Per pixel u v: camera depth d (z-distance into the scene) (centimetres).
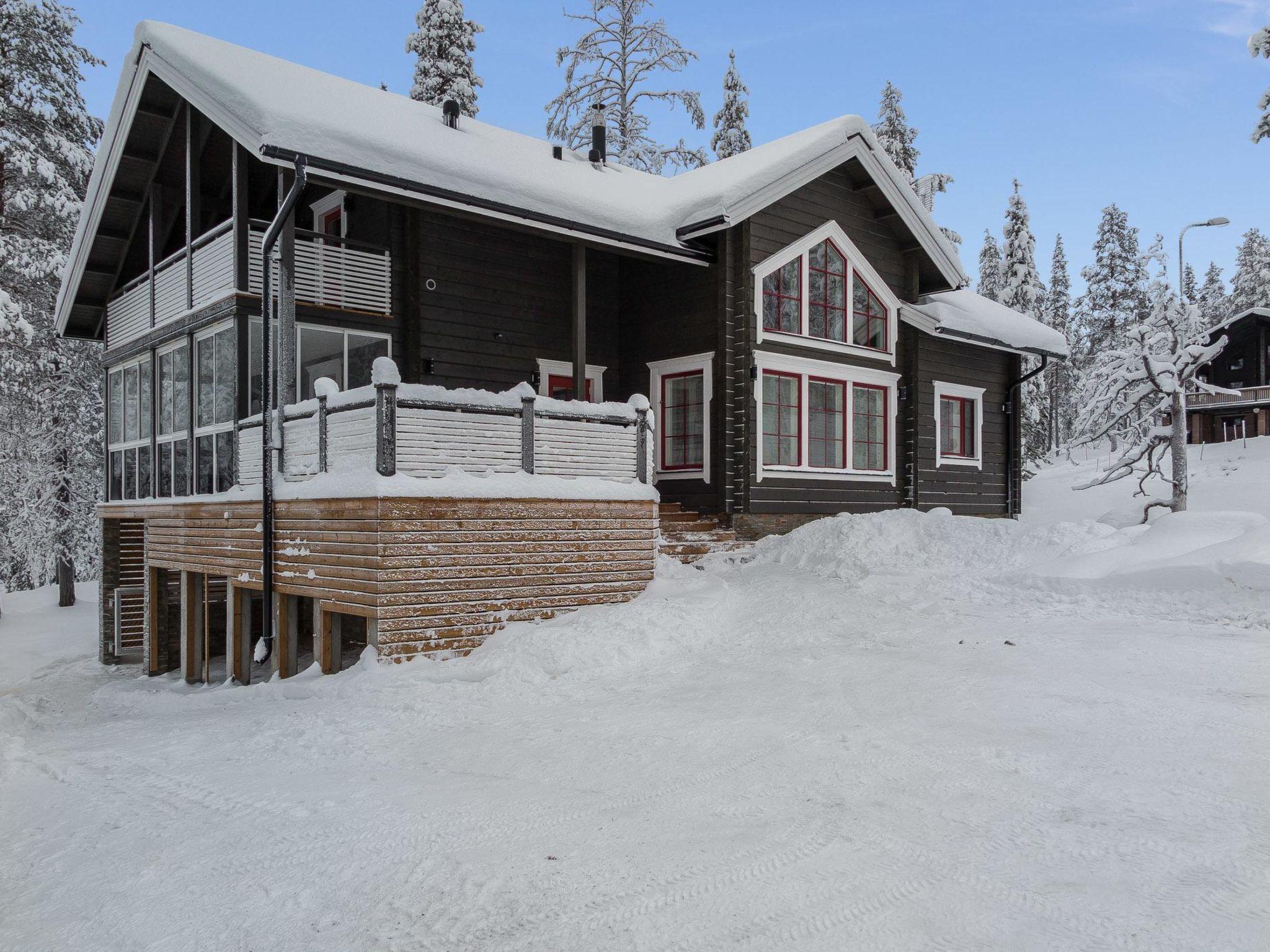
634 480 1127
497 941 348
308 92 1318
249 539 1141
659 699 739
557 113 2884
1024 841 414
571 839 448
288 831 482
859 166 1677
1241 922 332
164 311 1466
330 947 354
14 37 2241
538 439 1027
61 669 1714
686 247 1453
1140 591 1014
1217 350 1448
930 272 1895
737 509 1474
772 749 579
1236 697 651
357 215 1464
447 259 1437
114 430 1722
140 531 1783
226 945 362
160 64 1282
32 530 2409
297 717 751
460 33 2912
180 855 461
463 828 471
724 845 429
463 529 945
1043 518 2547
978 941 327
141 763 650
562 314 1593
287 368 1088
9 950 370
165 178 1530
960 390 1902
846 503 1648
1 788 616
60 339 2400
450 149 1330
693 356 1521
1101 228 4894
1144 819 434
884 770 526
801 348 1580
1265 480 2538
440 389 937
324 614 982
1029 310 3919
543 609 1012
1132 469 1608
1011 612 1004
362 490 909
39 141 2255
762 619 1024
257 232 1224
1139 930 329
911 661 812
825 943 331
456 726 696
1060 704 648
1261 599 928
